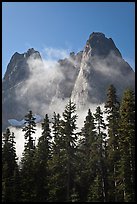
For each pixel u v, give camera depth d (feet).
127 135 134.41
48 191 152.46
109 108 154.61
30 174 152.87
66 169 141.38
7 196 145.18
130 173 135.85
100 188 152.46
